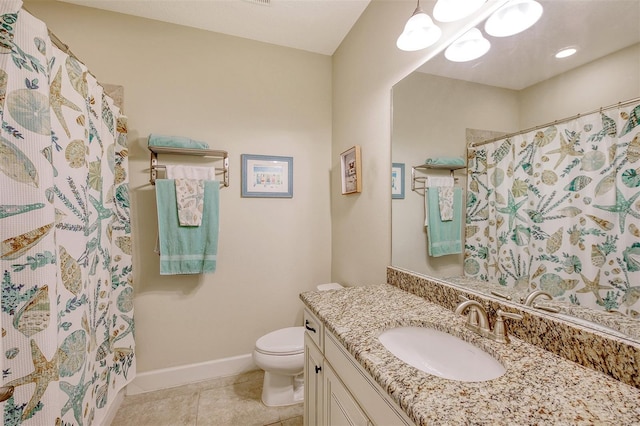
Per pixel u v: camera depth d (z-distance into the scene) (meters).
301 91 2.16
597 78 0.68
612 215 0.66
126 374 1.60
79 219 1.07
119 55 1.74
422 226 1.30
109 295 1.45
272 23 1.85
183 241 1.75
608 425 0.49
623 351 0.62
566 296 0.76
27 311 0.81
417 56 1.29
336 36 1.99
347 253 1.97
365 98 1.72
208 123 1.92
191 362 1.90
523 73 0.86
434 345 0.96
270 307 2.09
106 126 1.41
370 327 0.95
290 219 2.13
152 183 1.79
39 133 0.84
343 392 0.90
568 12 0.75
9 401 0.77
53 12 1.63
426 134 1.26
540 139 0.82
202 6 1.69
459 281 1.12
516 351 0.76
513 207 0.91
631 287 0.63
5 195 0.78
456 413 0.53
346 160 1.94
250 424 1.52
